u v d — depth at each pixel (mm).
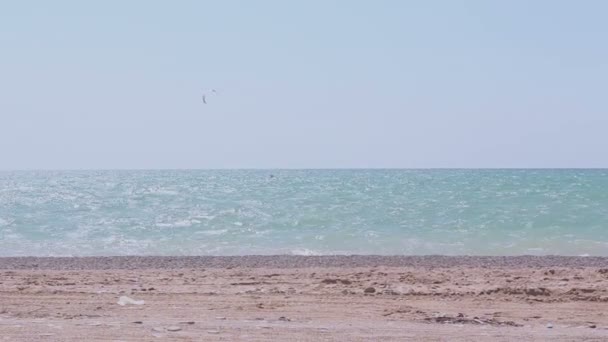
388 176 114312
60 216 46719
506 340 10562
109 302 14305
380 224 40844
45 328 11219
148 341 10281
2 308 13609
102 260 25344
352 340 10461
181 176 127875
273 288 16109
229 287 16406
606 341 10555
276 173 145125
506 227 38781
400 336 10789
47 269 22359
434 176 111500
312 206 51656
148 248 32375
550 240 33969
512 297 14805
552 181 85000
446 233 36750
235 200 58500
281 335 10797
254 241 34594
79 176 137875
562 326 12023
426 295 15062
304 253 30234
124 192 71938
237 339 10461
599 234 35875
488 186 74062
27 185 91875
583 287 15766
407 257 25906
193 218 44656
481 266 22125
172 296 15023
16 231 39156
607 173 123625
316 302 14250
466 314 13078
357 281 17188
